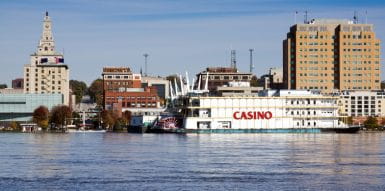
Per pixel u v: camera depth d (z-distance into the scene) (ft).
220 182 649.20
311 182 647.15
